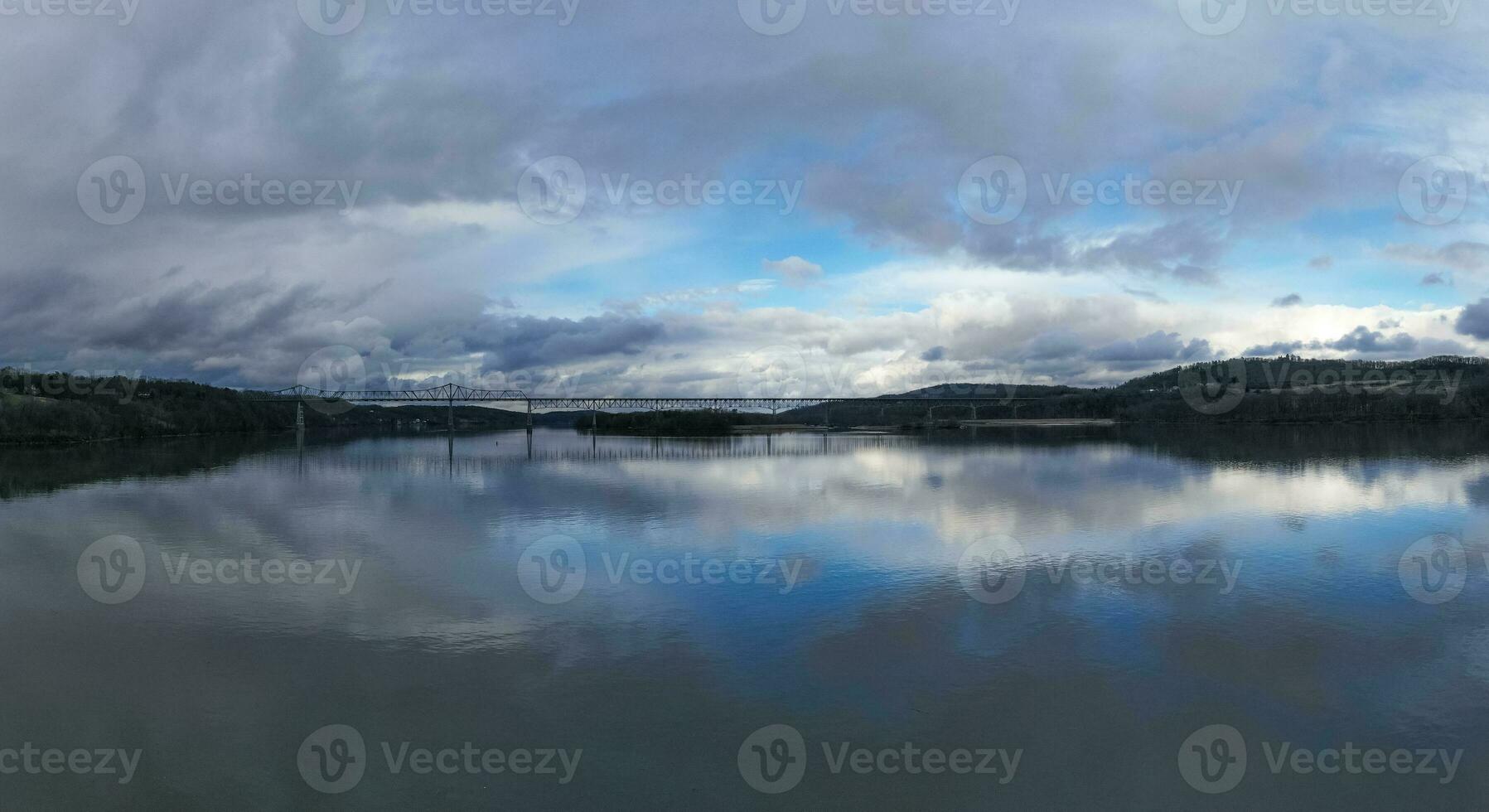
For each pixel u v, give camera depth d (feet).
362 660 63.57
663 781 45.68
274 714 54.39
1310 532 111.75
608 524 124.77
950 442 417.28
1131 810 42.73
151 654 65.62
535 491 175.22
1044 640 66.44
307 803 43.88
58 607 78.54
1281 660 62.03
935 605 76.28
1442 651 63.52
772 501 152.25
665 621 72.33
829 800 43.68
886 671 60.29
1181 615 72.84
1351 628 68.95
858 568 91.15
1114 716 52.95
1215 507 136.98
